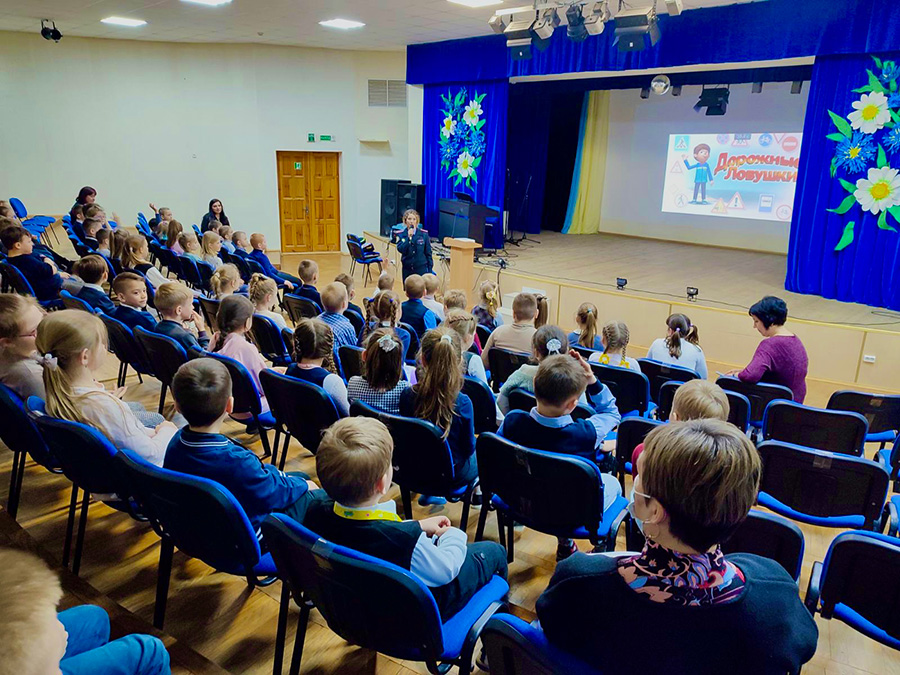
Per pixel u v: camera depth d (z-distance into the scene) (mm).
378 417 2248
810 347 5637
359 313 4812
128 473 1731
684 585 819
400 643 1413
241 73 10641
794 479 2191
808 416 2629
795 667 826
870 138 6090
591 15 5711
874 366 5402
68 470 2057
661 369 3562
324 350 2715
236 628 1946
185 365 1757
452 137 9734
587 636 893
